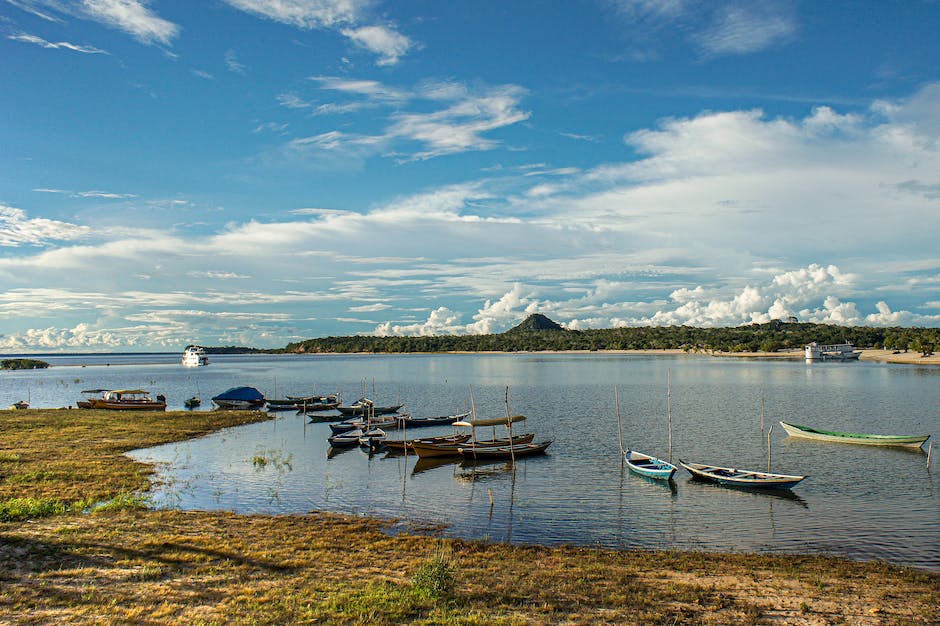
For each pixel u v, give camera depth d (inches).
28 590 782.5
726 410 3376.0
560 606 785.6
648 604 803.4
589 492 1577.3
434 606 767.1
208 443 2393.0
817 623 758.5
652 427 2760.8
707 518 1339.8
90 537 1026.7
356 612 736.3
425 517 1344.7
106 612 720.3
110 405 3459.6
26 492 1412.4
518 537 1200.8
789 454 2108.8
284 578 866.1
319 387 5605.3
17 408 3506.4
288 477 1768.0
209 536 1077.1
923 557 1086.4
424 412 3523.6
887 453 2117.4
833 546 1150.3
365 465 1968.5
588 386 5211.6
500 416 3203.7
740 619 762.8
